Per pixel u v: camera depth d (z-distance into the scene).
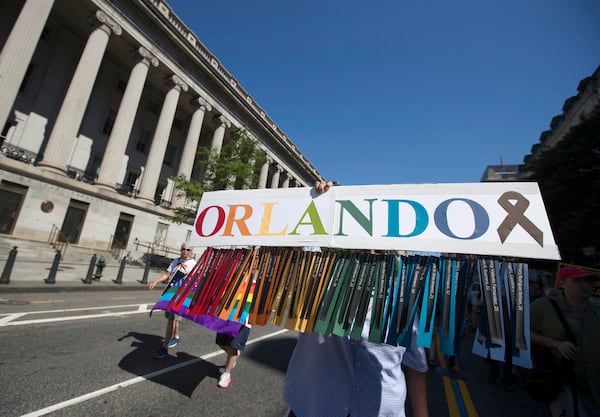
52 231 15.12
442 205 1.74
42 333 4.55
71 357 3.76
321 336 1.65
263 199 2.20
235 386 3.58
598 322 2.42
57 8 17.78
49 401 2.70
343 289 1.68
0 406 2.51
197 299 2.11
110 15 17.66
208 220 2.33
